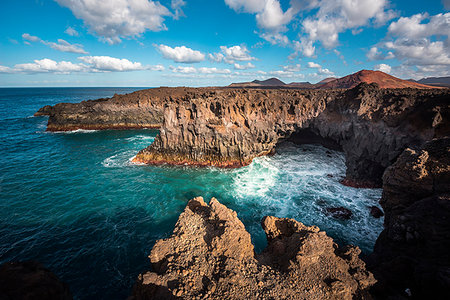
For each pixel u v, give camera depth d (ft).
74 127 191.42
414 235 35.76
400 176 43.21
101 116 196.75
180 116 105.40
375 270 37.22
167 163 110.32
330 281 28.09
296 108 111.04
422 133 66.74
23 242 56.34
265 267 30.42
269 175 96.78
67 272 48.03
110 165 108.88
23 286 17.84
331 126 104.12
